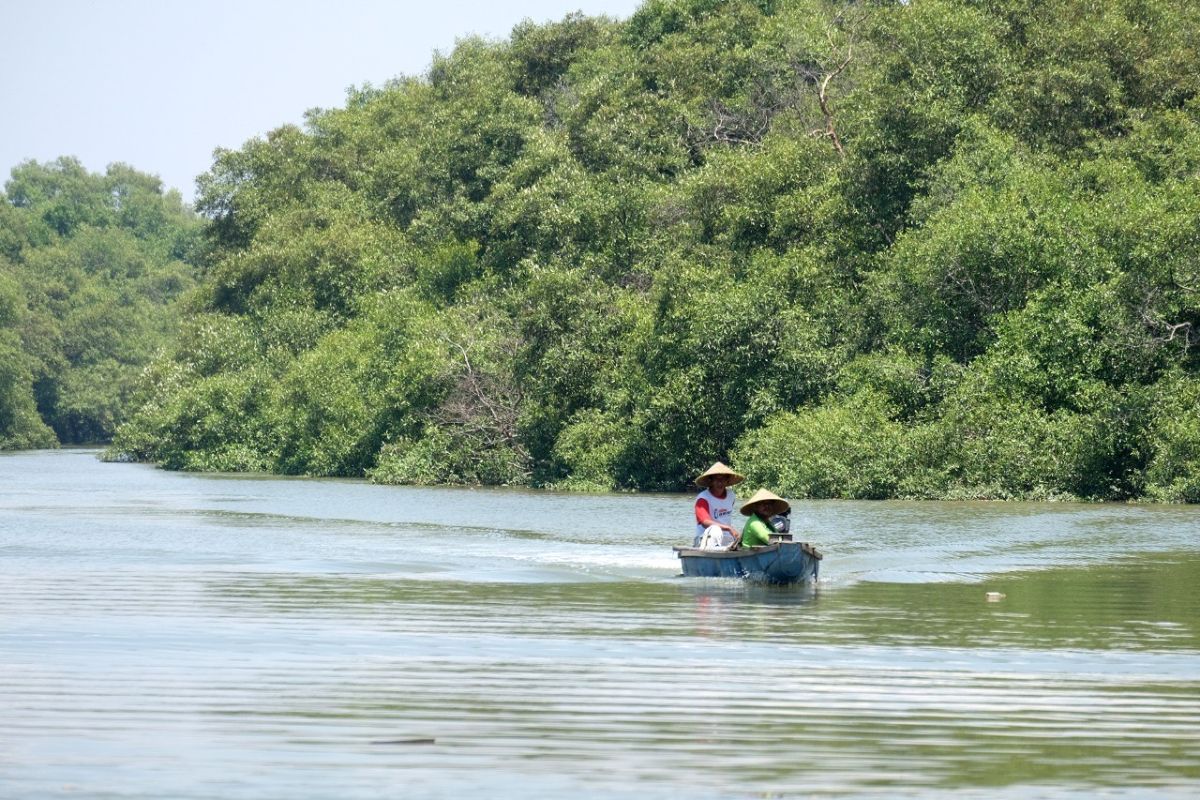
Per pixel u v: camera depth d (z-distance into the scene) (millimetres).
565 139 145750
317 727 27172
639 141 140375
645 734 26719
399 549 61312
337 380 148500
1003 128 111688
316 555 58719
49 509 90625
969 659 34000
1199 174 99438
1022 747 25859
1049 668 32875
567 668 32844
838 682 31297
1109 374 94500
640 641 36594
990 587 47594
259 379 163375
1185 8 120125
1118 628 38656
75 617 40625
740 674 32094
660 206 127250
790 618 40438
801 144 120875
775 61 140500
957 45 111438
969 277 100188
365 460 139875
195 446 166875
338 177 199625
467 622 39750
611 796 22922
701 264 115125
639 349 113375
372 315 154125
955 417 94750
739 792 23141
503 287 140125
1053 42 113562
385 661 33750
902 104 109125
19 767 24359
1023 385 95750
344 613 41531
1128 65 112688
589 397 118312
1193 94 113375
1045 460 91500
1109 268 95312
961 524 73125
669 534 69125
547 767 24484
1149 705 29094
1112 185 102938
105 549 61500
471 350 125688
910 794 23078
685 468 109938
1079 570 52625
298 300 171875
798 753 25406
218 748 25625
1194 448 86250
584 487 111500
